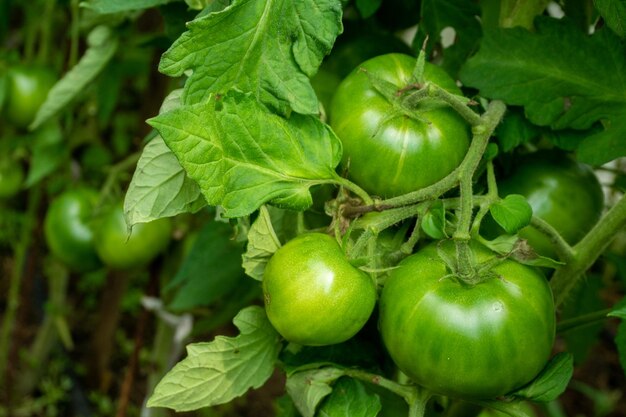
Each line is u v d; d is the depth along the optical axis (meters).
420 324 0.49
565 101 0.56
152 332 1.35
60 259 0.89
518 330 0.49
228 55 0.49
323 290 0.50
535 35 0.57
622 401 1.33
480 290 0.50
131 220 0.51
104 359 1.22
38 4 1.06
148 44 0.73
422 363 0.50
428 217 0.52
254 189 0.50
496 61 0.57
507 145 0.57
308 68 0.49
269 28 0.49
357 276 0.50
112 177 0.85
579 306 0.68
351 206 0.52
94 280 1.41
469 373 0.50
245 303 0.81
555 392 0.52
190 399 0.54
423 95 0.51
